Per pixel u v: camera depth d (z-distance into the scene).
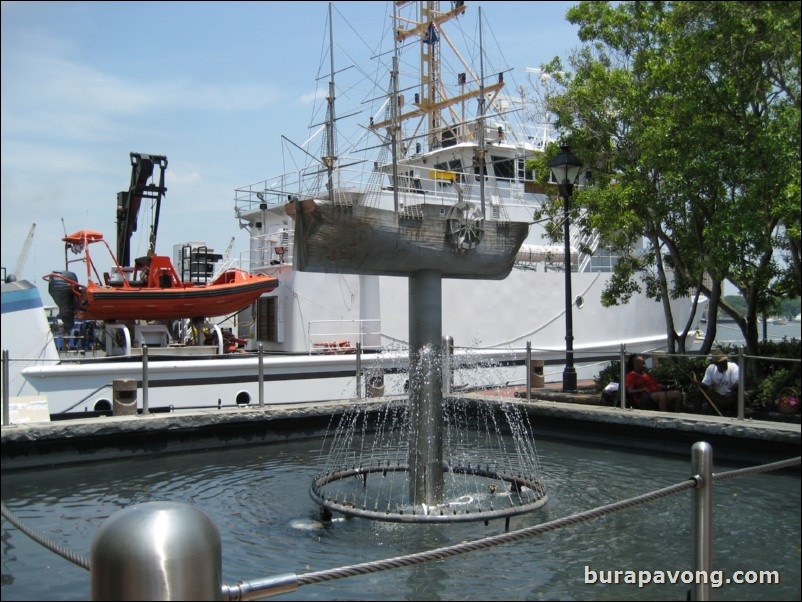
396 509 7.71
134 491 9.16
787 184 10.75
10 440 10.17
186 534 3.59
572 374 14.33
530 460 10.90
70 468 10.55
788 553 6.50
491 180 19.12
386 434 13.82
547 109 16.06
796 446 9.78
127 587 3.47
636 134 14.09
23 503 8.57
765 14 10.90
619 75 14.66
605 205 13.95
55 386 12.27
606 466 10.42
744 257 12.73
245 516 7.90
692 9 11.95
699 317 24.98
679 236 14.39
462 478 9.50
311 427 13.16
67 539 7.11
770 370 12.62
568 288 14.24
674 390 12.32
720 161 11.78
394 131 8.07
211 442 12.08
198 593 3.57
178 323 16.67
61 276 14.61
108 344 14.72
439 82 20.61
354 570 3.93
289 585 3.84
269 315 16.67
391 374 15.42
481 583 5.91
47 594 5.72
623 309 20.50
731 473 4.64
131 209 15.84
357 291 16.17
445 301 17.02
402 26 21.08
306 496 8.79
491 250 8.31
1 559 6.54
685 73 12.36
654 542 6.91
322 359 14.59
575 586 5.86
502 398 13.80
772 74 12.00
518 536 4.07
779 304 15.26
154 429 11.34
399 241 7.65
